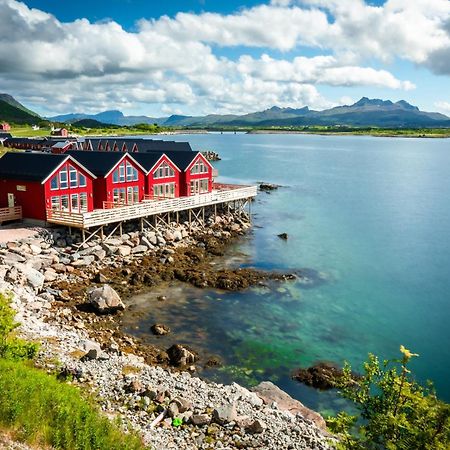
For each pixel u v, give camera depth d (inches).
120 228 1871.3
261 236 2377.0
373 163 6343.5
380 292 1670.8
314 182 4439.0
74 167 1893.5
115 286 1540.4
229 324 1349.7
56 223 1772.9
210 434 704.4
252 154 7628.0
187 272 1701.5
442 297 1641.2
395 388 518.0
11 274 1366.9
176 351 1130.0
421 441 445.7
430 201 3476.9
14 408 606.5
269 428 736.3
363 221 2792.8
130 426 685.3
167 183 2348.7
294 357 1192.8
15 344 836.0
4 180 1886.1
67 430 604.1
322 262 1985.7
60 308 1318.9
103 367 889.5
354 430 896.3
